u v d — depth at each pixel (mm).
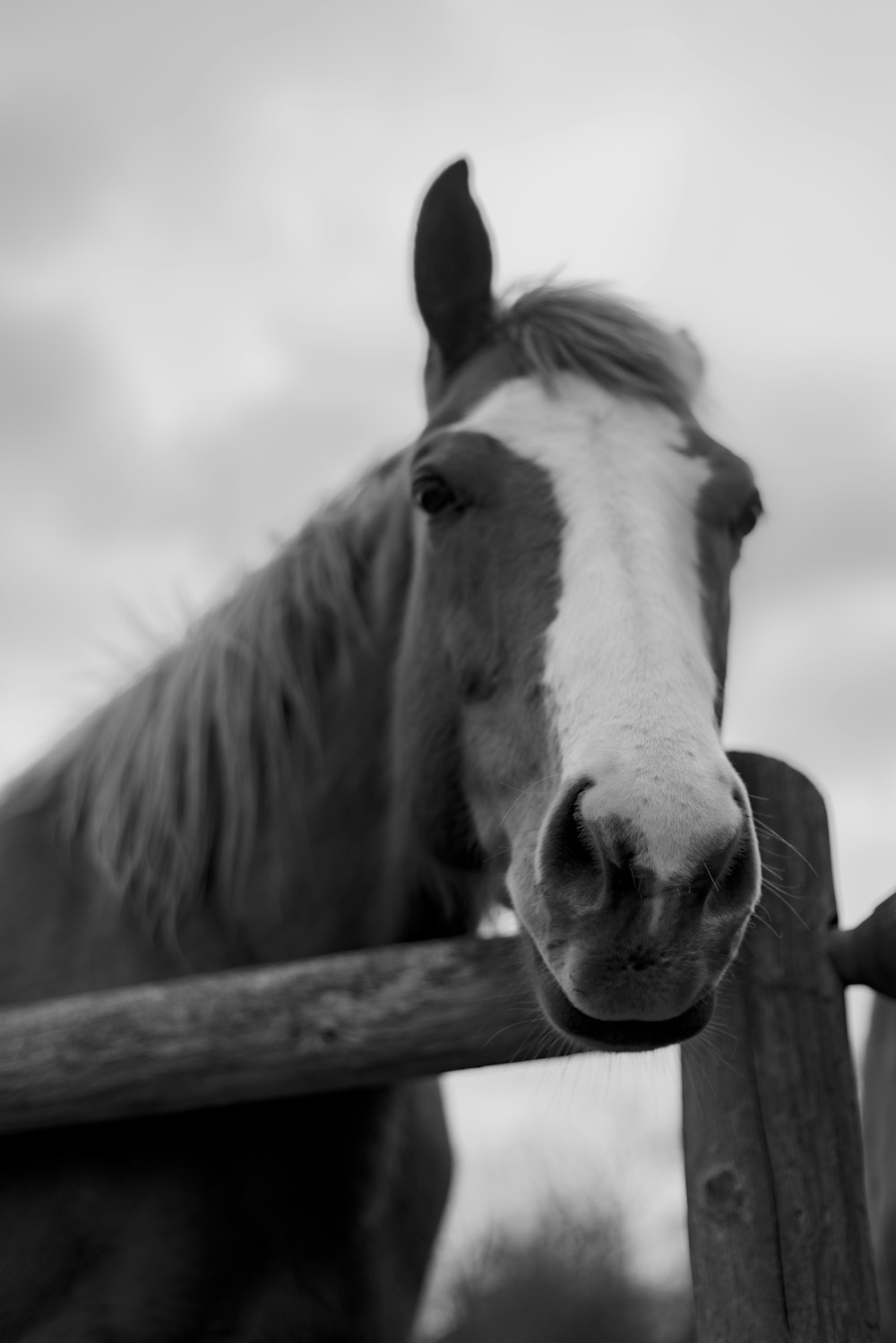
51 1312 1934
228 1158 2027
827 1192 1477
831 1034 1549
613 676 1588
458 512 1976
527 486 1888
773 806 1664
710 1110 1547
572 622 1697
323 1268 2080
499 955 1747
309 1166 2072
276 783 2223
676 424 2002
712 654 1813
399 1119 2258
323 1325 2076
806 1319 1423
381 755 2223
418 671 2096
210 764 2250
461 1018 1718
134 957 2166
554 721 1659
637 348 2053
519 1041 1707
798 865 1629
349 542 2398
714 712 1786
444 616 2002
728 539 1986
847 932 1584
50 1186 1963
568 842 1519
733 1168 1507
